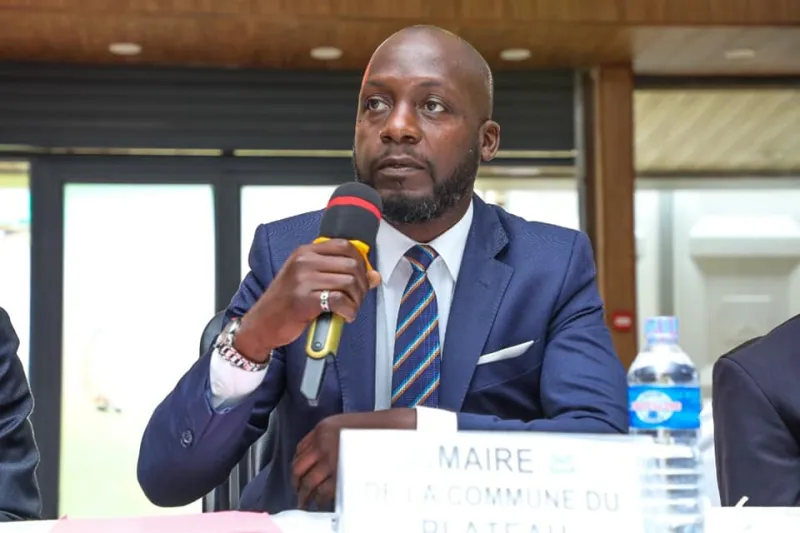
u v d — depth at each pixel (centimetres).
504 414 240
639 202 842
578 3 725
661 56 802
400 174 228
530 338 242
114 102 805
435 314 238
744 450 244
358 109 239
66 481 778
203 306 805
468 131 234
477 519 149
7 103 798
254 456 270
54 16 701
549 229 259
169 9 698
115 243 805
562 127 834
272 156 822
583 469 153
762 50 789
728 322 841
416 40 234
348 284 184
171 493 221
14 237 802
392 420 204
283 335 198
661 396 223
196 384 212
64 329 794
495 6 722
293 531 164
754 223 846
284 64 811
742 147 851
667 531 154
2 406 252
